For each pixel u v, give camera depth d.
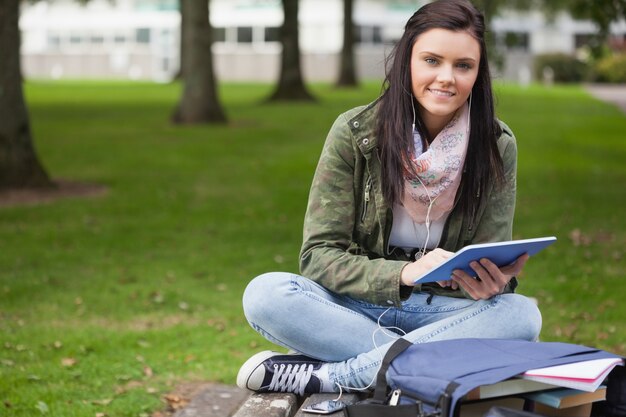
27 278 8.72
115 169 15.55
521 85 43.34
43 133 20.73
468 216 3.72
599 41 13.41
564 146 18.88
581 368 3.07
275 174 15.21
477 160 3.65
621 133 21.67
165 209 12.19
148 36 52.09
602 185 13.91
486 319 3.62
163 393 6.02
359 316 3.72
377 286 3.55
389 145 3.58
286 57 30.80
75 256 9.62
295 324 3.65
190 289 8.49
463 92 3.54
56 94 34.81
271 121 23.97
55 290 8.36
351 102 30.66
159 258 9.62
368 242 3.82
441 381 3.11
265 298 3.65
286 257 9.73
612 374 3.28
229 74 50.22
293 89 30.84
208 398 5.95
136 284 8.62
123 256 9.68
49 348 6.73
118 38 52.56
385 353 3.56
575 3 13.52
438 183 3.60
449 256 3.44
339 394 3.67
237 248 10.10
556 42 49.28
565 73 47.41
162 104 29.83
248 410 3.52
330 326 3.66
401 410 3.11
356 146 3.70
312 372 3.68
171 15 51.50
